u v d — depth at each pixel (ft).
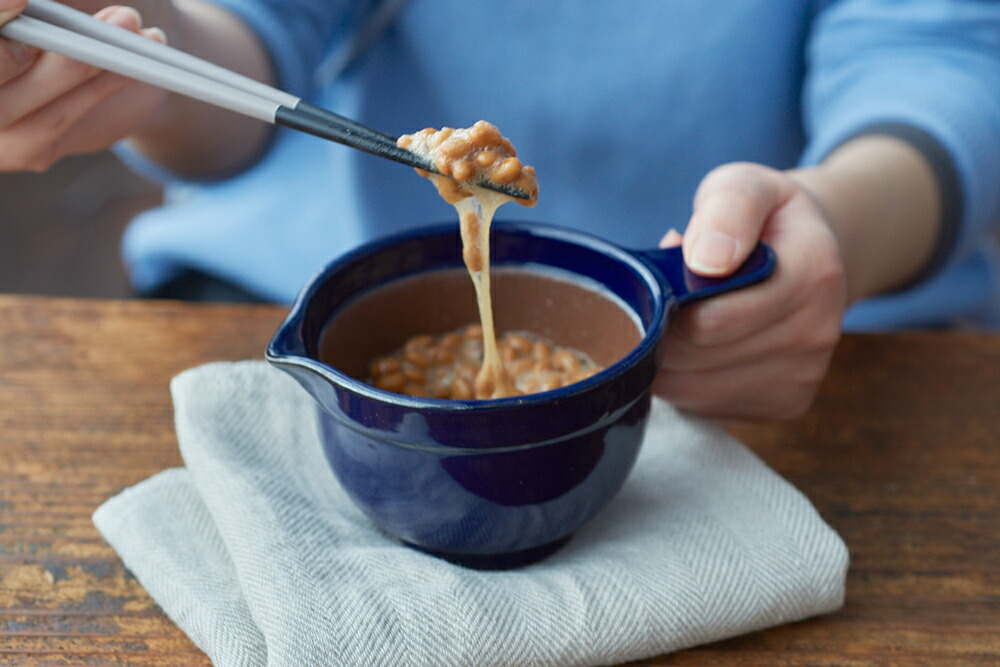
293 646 1.31
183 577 1.45
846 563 1.45
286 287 2.96
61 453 1.72
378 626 1.34
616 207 2.74
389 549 1.49
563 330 1.68
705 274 1.55
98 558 1.55
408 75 2.68
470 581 1.41
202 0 2.48
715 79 2.57
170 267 3.07
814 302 1.63
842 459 1.73
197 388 1.69
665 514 1.54
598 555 1.49
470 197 1.50
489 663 1.35
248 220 2.99
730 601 1.41
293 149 3.09
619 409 1.37
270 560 1.41
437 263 1.66
